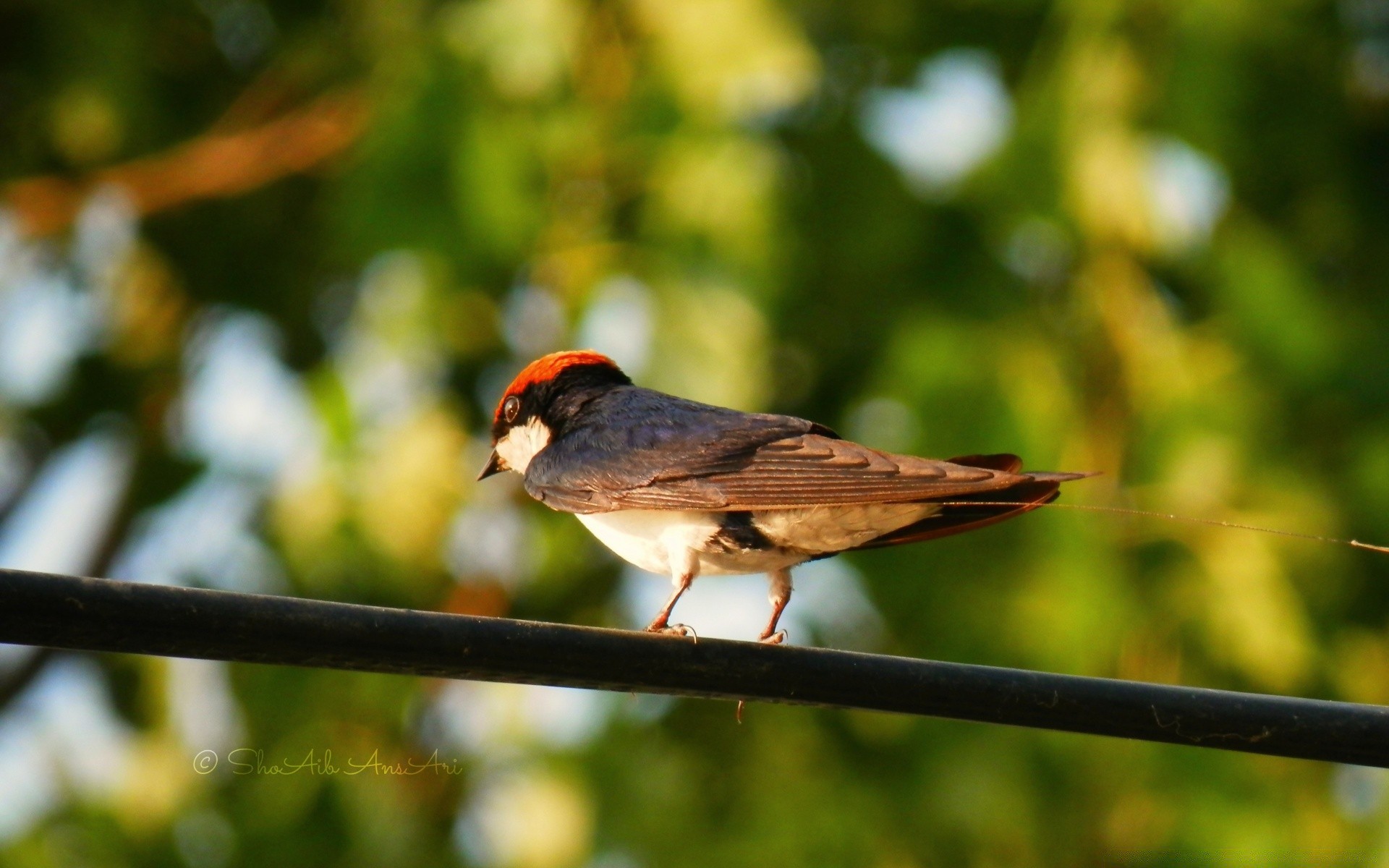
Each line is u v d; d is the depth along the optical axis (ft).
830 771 43.27
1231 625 41.60
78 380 51.01
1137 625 41.37
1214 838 41.86
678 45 40.37
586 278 42.09
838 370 43.80
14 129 49.98
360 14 46.85
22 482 54.39
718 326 40.29
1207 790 41.88
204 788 44.88
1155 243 42.19
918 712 21.81
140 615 20.15
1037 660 40.65
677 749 43.55
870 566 42.04
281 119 48.67
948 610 41.50
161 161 48.08
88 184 48.01
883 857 42.45
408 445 43.19
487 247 41.24
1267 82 43.42
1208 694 21.45
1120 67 41.50
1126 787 42.27
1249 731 21.38
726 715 43.98
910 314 42.24
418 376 44.68
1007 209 42.11
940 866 42.47
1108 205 41.29
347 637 20.83
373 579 43.39
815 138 43.19
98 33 47.67
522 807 42.88
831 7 44.14
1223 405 42.47
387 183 40.91
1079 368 42.88
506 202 40.83
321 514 42.52
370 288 43.21
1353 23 45.01
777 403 43.93
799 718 43.80
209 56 50.31
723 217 40.50
